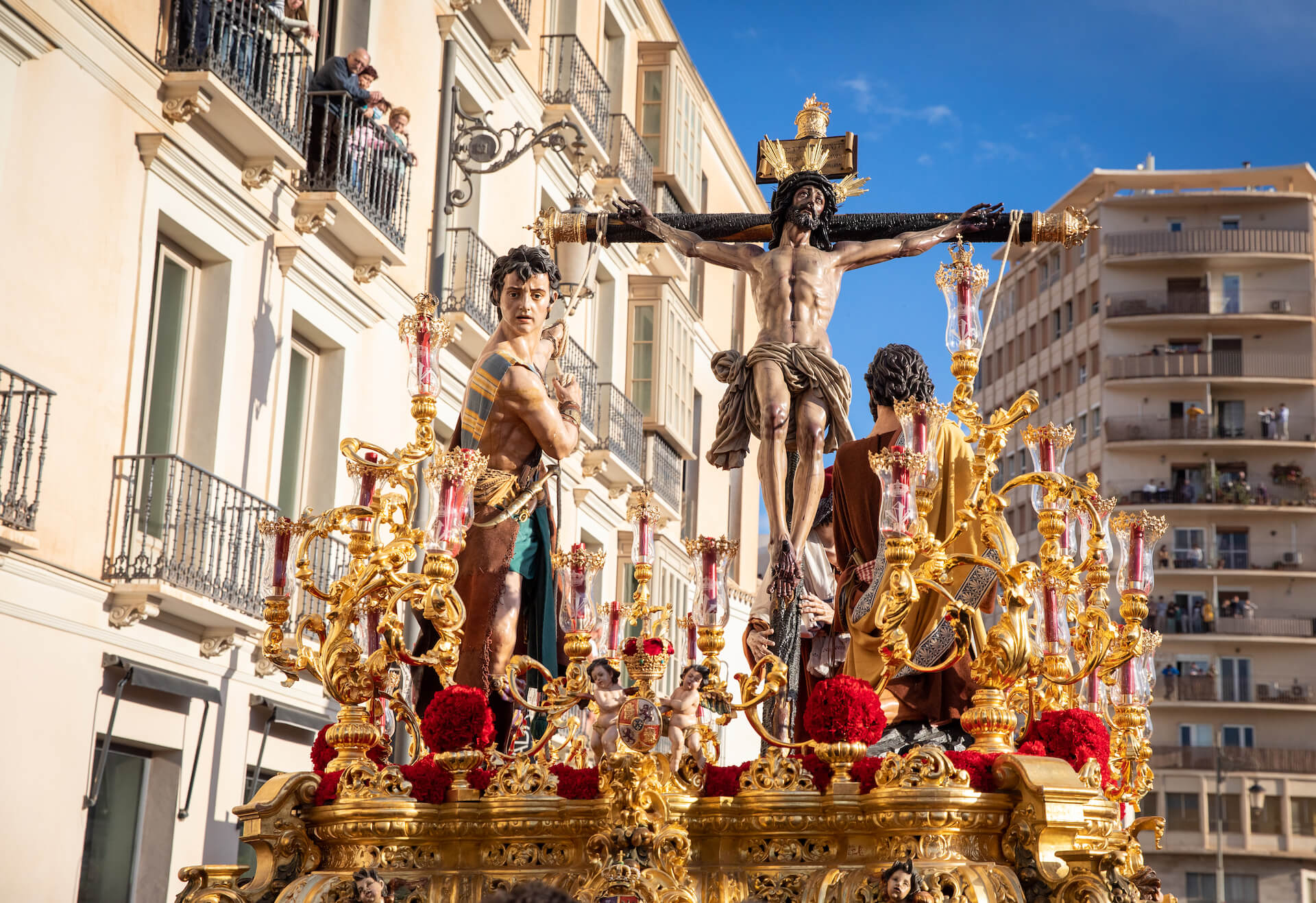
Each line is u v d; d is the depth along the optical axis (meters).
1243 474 57.75
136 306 13.64
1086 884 5.01
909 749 5.79
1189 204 59.97
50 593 12.48
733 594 22.19
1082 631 6.33
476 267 19.73
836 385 6.83
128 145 13.54
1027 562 5.59
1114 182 61.31
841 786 5.27
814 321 6.98
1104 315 59.50
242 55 14.91
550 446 6.62
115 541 13.31
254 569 15.02
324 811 5.57
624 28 26.64
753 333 31.98
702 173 31.20
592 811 5.33
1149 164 65.00
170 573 13.54
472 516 6.38
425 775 5.56
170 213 14.15
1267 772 53.91
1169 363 58.31
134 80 13.59
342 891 5.38
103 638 13.14
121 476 13.38
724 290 31.12
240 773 15.30
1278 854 52.81
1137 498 57.56
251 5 15.09
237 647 15.09
